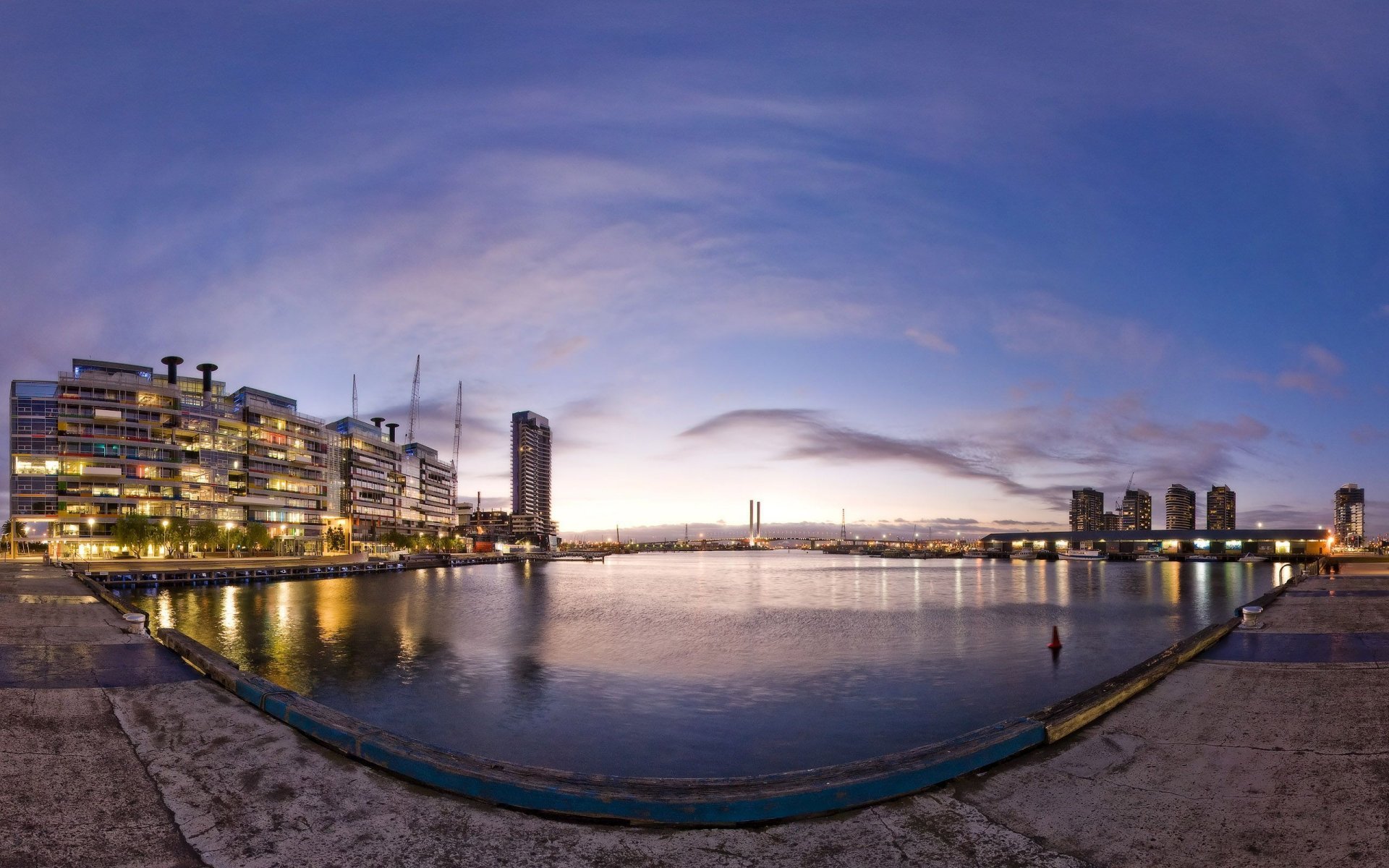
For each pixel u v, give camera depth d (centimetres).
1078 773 816
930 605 7206
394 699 2706
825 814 706
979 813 707
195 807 713
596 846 638
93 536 12319
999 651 3988
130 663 1491
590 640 4406
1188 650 1605
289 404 16500
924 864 602
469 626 5150
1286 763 834
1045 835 659
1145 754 884
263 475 15200
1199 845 634
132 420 12912
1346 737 926
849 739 2183
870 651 3972
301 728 974
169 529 12550
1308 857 606
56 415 12269
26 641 1733
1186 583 11119
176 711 1084
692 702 2645
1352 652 1619
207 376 14375
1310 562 17938
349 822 680
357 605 6750
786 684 3006
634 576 14438
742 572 17000
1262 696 1184
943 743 888
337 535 17600
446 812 706
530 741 2159
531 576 14488
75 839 637
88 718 1028
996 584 11281
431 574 14275
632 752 2048
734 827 679
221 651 3906
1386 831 646
